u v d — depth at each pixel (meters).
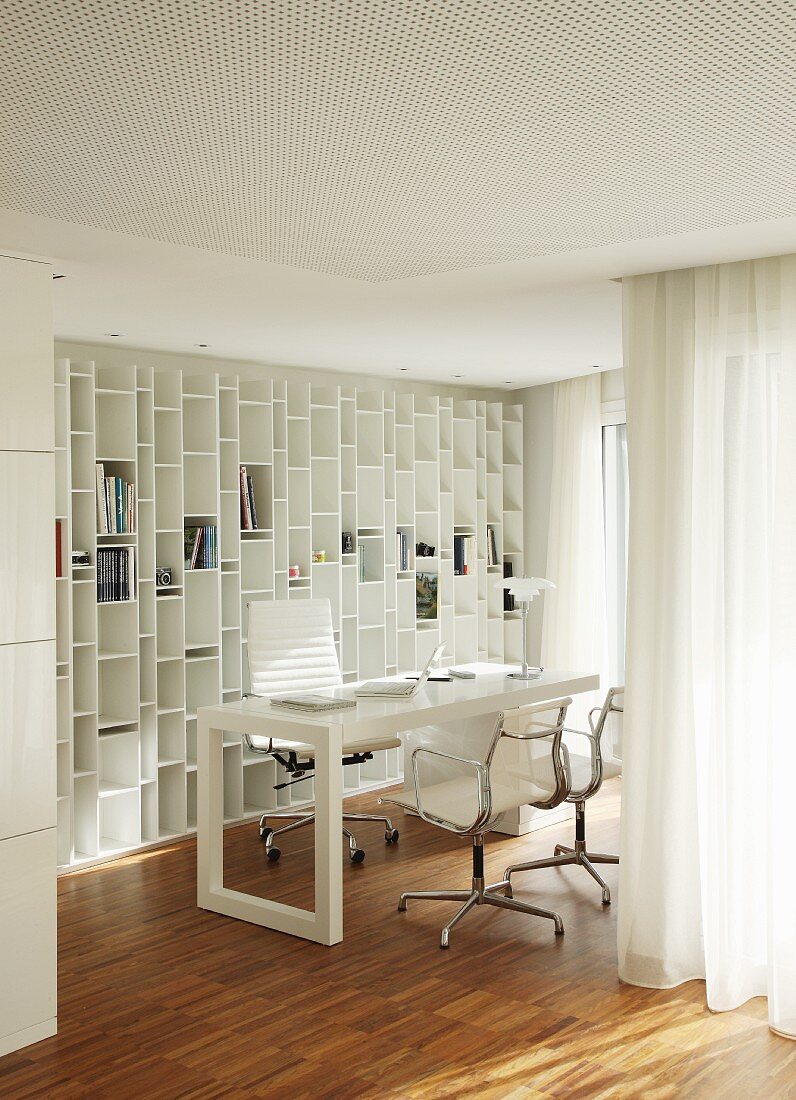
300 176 2.81
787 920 3.64
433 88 2.19
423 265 3.90
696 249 3.74
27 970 3.60
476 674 5.97
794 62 2.07
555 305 4.87
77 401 5.52
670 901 4.01
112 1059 3.45
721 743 3.93
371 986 3.99
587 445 7.51
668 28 1.91
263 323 5.32
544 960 4.24
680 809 4.03
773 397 3.93
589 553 7.48
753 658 3.93
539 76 2.13
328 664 6.10
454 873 5.32
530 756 4.59
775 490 3.83
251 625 5.89
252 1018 3.73
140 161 2.67
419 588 7.54
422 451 7.64
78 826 5.62
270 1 1.79
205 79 2.14
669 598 4.05
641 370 4.16
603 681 7.36
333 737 4.43
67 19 1.87
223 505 6.33
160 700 6.07
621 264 4.00
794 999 3.60
